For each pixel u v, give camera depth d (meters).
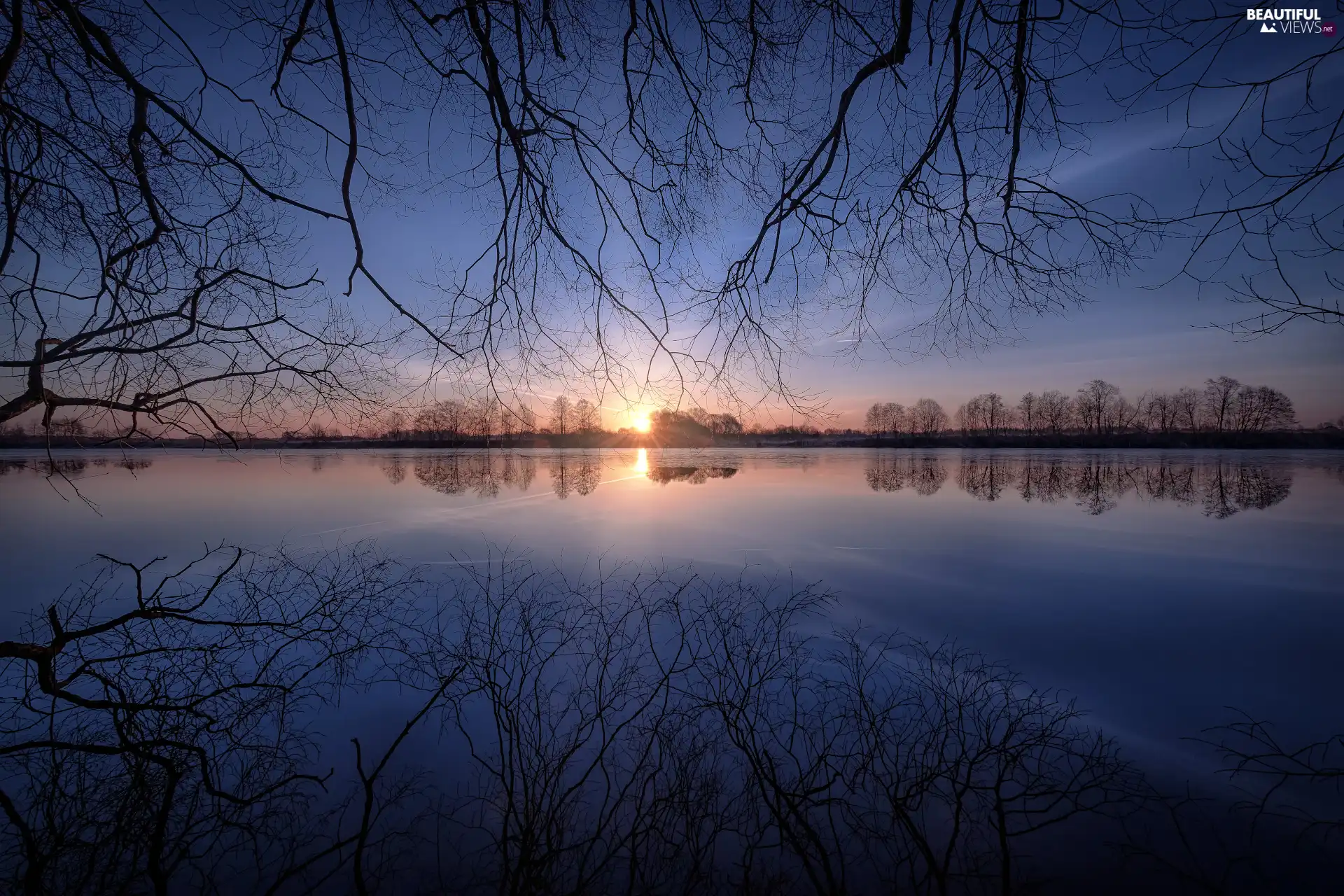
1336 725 4.47
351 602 7.23
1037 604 7.47
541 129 2.85
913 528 12.88
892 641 6.21
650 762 4.11
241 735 4.49
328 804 3.71
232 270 3.15
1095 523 13.51
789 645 6.10
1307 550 10.66
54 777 3.91
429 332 2.91
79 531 12.64
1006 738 4.34
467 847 3.32
